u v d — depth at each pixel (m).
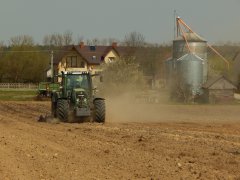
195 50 133.25
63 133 43.75
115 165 26.86
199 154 30.91
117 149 32.75
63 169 25.70
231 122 62.03
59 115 56.56
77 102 56.03
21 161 28.16
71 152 31.58
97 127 49.38
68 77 58.72
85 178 23.44
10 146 34.59
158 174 24.39
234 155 30.64
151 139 38.41
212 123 59.69
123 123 57.00
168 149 33.00
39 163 27.47
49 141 37.62
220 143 36.31
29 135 42.22
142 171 25.14
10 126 52.28
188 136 41.25
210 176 24.05
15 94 150.38
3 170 25.39
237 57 135.88
